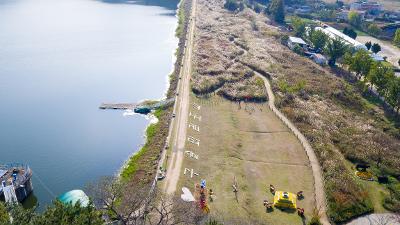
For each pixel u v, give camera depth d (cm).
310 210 8012
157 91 14312
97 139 11031
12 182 8375
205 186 8519
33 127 11519
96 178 9219
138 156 10050
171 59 17662
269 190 8594
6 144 10588
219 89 13875
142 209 7306
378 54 19538
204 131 11012
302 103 12938
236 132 11044
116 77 15425
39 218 5172
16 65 16038
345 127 11688
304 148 10331
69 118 12144
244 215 7675
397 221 7881
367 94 14575
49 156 10138
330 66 17475
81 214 5216
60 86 14362
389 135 11638
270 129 11294
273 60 17225
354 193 8494
